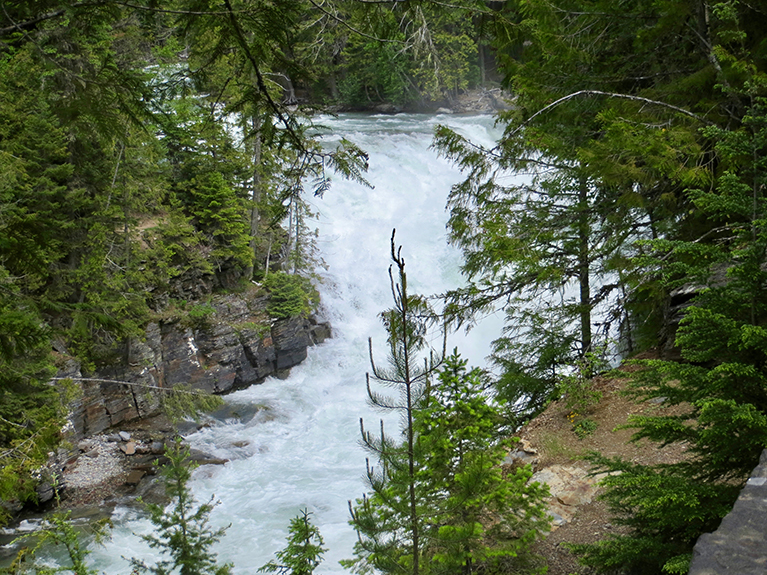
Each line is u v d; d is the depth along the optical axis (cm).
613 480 539
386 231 3509
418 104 5672
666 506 533
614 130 908
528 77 1223
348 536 1617
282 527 1736
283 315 2931
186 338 2691
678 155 903
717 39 1031
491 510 716
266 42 474
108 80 433
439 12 612
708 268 561
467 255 1406
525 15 1141
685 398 549
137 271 2492
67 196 2200
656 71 1197
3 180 1886
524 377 1455
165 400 1997
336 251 3391
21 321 477
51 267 2280
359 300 3300
